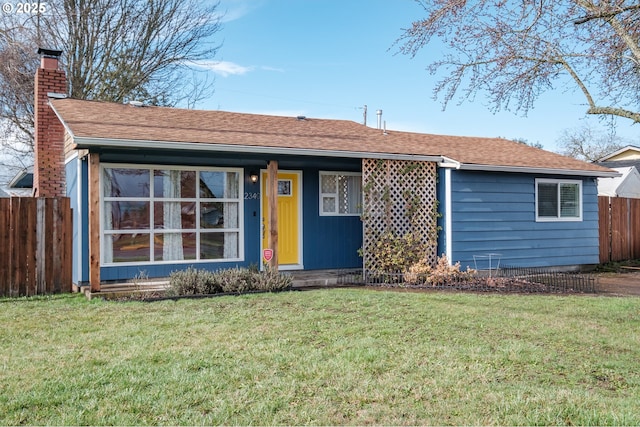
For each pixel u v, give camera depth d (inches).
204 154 396.5
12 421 149.2
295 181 489.7
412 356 210.1
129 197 413.1
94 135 340.5
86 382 179.2
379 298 339.3
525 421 151.2
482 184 491.8
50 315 291.1
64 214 387.5
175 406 159.9
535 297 356.2
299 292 366.9
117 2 819.4
